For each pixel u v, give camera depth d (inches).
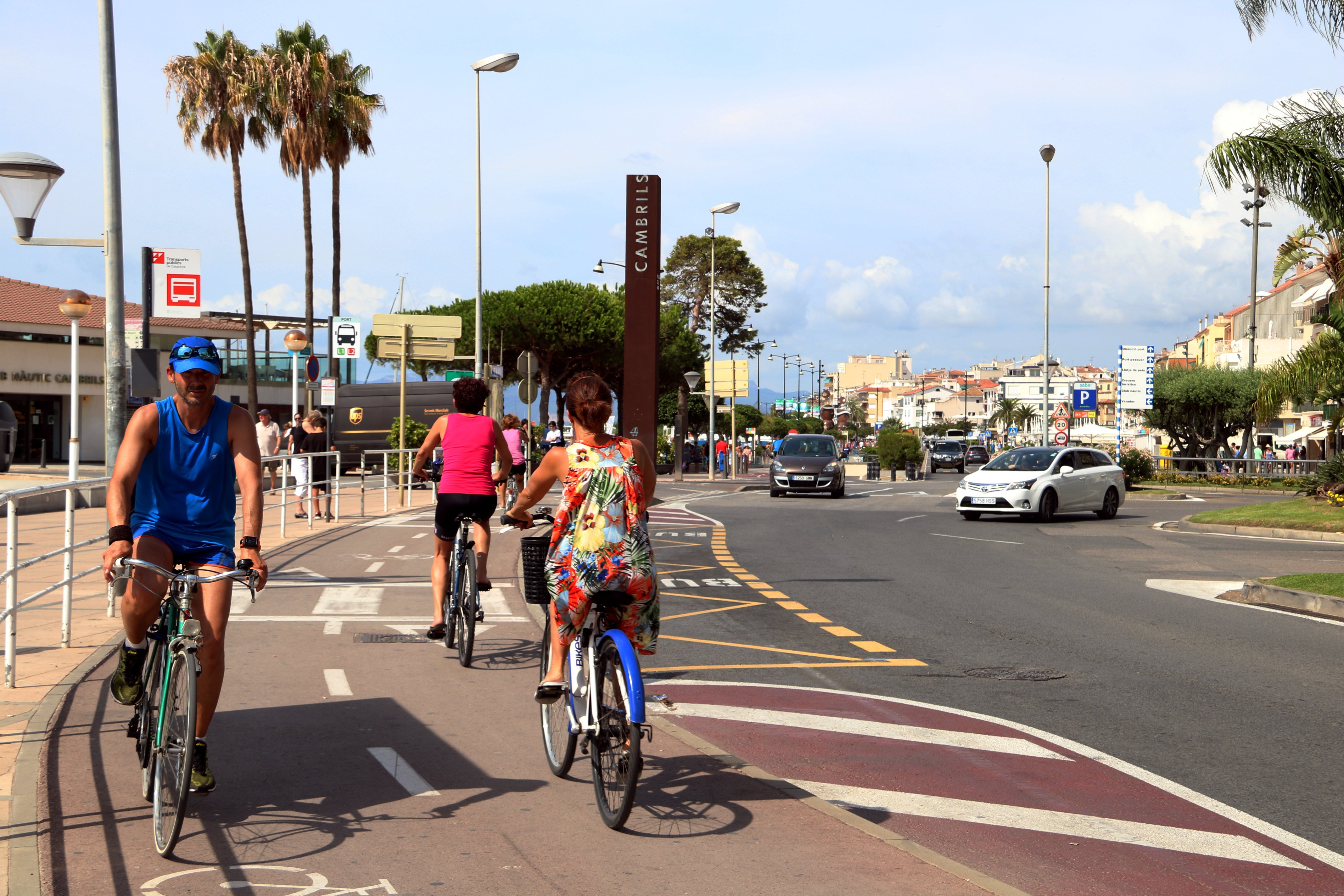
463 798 211.6
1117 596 522.0
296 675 319.9
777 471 1391.5
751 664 359.6
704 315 3201.3
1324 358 987.3
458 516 339.0
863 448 3238.2
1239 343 3518.7
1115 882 177.0
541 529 775.1
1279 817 210.1
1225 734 270.5
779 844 188.2
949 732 271.4
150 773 193.2
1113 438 2726.4
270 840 186.7
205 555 196.5
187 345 191.8
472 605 331.3
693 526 920.9
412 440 1339.8
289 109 1617.9
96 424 1964.8
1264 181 644.7
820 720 283.7
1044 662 361.4
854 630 424.8
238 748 243.0
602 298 2407.7
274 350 2289.6
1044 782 231.3
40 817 194.4
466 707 282.8
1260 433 2559.1
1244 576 609.6
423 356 1048.8
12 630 290.7
